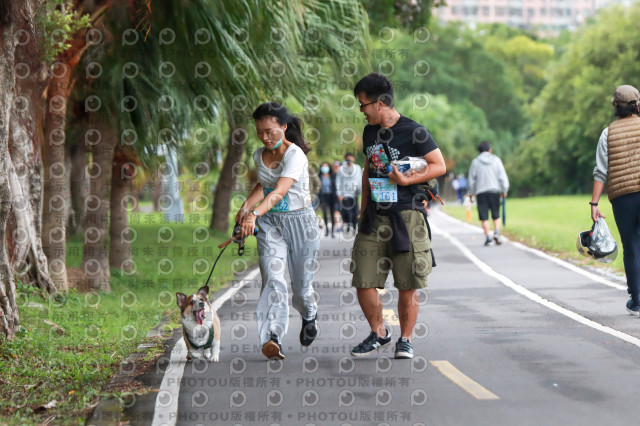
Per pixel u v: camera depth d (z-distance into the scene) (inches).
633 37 3068.4
